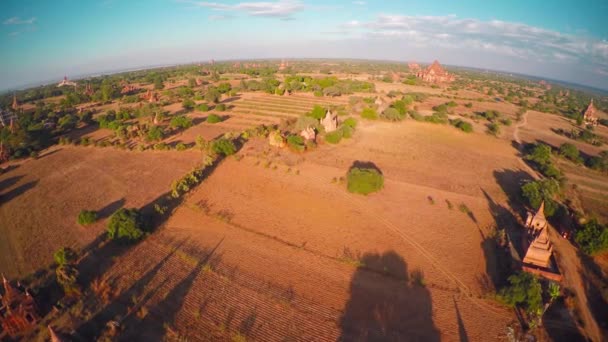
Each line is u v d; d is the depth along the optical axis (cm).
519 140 9000
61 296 3272
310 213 4888
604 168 7075
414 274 3653
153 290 3341
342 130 8319
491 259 3919
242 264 3753
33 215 4844
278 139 7519
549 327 3022
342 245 4144
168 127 9269
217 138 8338
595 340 2912
